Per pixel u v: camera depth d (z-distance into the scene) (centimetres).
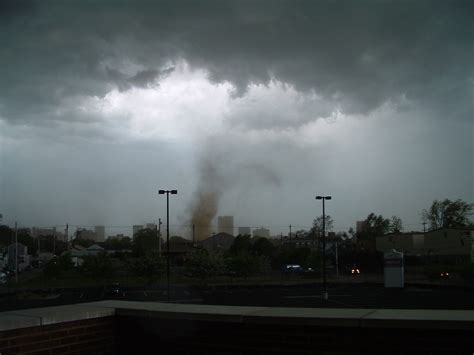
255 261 6575
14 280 7481
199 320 530
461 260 7538
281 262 9294
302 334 487
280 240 15088
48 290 5591
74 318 531
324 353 477
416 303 3591
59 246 17012
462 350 435
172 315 542
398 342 455
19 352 477
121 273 7169
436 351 443
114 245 14838
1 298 4706
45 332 503
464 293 4600
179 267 8169
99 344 556
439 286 5200
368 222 11738
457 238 7731
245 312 528
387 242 8975
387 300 3919
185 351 536
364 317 470
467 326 433
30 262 13575
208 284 6009
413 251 8606
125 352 568
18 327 477
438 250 8088
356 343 468
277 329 496
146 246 10612
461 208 10138
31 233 19312
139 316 563
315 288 5672
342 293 4847
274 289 5619
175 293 5084
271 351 496
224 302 3903
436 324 443
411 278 6366
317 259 8238
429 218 10512
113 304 614
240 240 10069
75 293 5191
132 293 5156
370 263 8100
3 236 15400
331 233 12531
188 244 10775
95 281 6619
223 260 6028
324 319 477
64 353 518
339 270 8250
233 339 514
